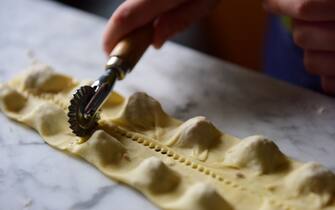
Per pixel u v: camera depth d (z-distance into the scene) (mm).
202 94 420
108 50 410
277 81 431
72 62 471
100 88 350
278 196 304
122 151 340
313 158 350
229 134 371
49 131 367
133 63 379
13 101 394
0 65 467
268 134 374
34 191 327
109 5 843
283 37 551
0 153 359
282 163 328
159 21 443
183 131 346
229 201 303
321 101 405
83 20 543
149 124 364
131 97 370
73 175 337
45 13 557
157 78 444
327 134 372
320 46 416
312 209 294
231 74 445
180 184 316
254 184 313
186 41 814
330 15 397
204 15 462
